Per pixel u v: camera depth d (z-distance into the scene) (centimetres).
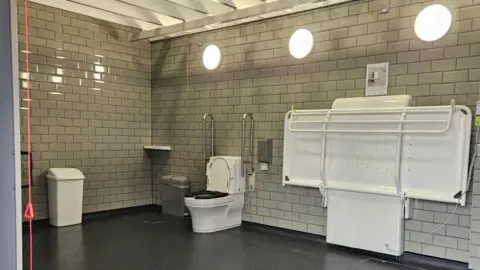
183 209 553
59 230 468
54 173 481
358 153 391
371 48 404
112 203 574
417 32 353
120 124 583
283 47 471
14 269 160
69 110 521
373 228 377
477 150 334
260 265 350
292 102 464
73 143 527
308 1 411
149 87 622
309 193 449
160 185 586
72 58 523
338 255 383
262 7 445
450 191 338
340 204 401
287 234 460
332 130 403
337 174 405
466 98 348
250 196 502
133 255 374
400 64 386
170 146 599
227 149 530
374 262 365
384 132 366
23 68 473
